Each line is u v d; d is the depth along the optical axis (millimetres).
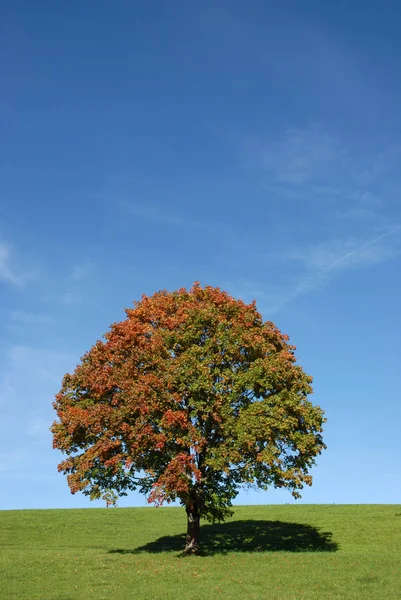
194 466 37312
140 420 38375
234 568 34781
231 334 42094
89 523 58875
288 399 40812
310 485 39406
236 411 40938
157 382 38812
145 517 62562
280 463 39125
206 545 46375
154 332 42750
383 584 30250
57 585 30312
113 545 47969
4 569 34500
